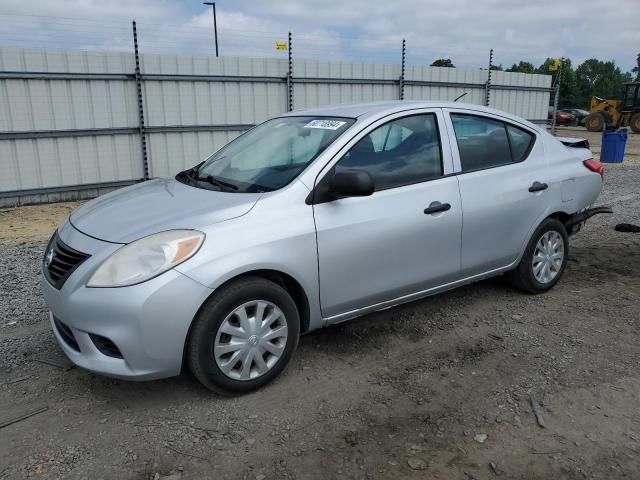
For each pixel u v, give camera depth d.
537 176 4.57
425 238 3.83
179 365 3.00
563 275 5.41
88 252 3.02
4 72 9.59
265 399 3.21
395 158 3.80
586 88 92.94
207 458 2.70
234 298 3.06
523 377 3.44
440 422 2.98
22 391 3.30
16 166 10.00
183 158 11.68
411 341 3.96
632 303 4.64
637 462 2.66
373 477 2.56
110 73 10.56
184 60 11.24
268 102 12.41
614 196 10.33
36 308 4.63
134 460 2.69
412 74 14.28
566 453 2.72
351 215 3.49
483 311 4.48
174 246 2.93
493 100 16.27
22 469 2.62
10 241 7.43
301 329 3.53
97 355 2.95
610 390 3.28
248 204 3.23
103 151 10.80
